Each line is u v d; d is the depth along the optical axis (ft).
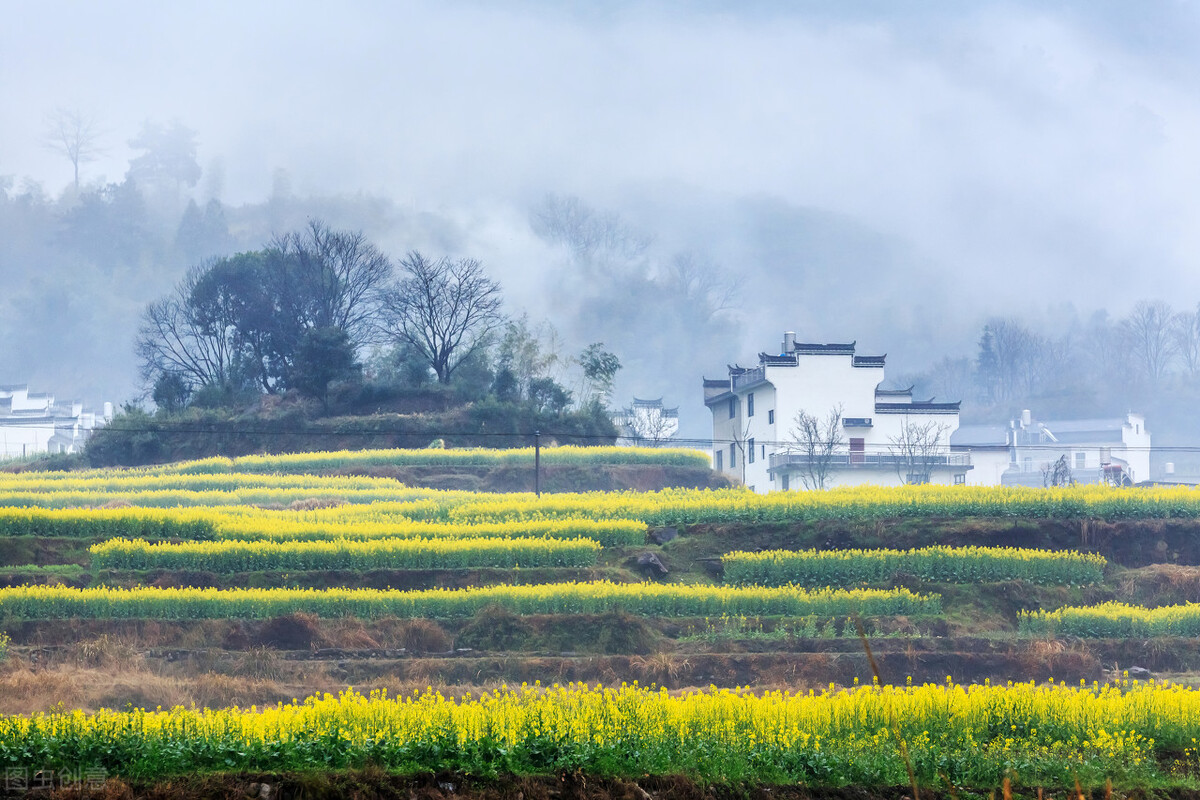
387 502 402.31
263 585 264.52
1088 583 263.90
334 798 112.37
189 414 629.51
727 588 247.29
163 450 608.60
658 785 121.19
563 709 133.59
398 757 119.44
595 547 278.26
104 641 213.25
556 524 295.48
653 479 511.40
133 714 125.80
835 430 581.53
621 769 121.90
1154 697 147.13
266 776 113.80
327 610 238.48
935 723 139.44
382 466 507.71
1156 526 290.56
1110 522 293.64
